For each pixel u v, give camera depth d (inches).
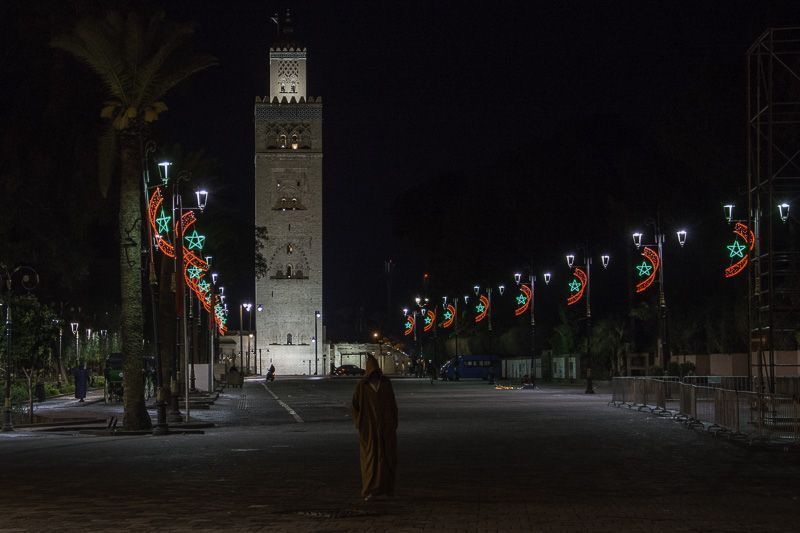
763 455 892.0
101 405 2084.2
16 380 1870.1
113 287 2933.1
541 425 1318.9
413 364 6023.6
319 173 6028.5
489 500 612.4
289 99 6171.3
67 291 2822.3
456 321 4662.9
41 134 2069.4
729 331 2598.4
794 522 524.7
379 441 606.9
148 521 541.0
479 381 4099.4
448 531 498.9
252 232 3528.5
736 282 2645.2
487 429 1250.6
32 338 1531.7
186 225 1995.6
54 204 2113.7
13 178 1990.7
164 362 1967.3
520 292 4229.8
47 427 1371.8
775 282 1958.7
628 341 3245.6
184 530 510.6
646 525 515.2
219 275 3201.3
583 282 3292.3
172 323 1979.6
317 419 1544.0
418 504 595.8
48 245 2133.4
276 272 5984.3
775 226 2031.3
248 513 565.3
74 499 630.5
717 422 1124.5
